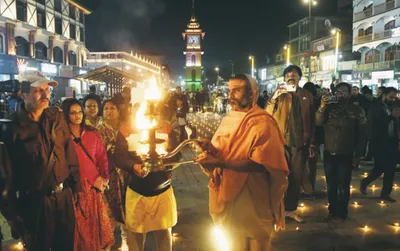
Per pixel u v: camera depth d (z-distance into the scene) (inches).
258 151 113.4
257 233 120.3
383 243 191.9
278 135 117.3
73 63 1779.0
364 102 421.1
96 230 152.3
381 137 260.4
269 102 209.9
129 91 292.5
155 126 111.5
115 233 207.9
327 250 183.9
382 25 1386.6
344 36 1716.3
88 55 1966.0
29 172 122.0
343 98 216.4
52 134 126.1
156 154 112.0
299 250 183.8
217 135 122.2
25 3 1341.0
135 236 141.0
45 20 1489.9
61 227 130.4
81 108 152.6
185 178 334.6
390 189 264.7
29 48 1366.9
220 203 126.0
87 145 152.6
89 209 149.3
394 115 258.4
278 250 183.8
